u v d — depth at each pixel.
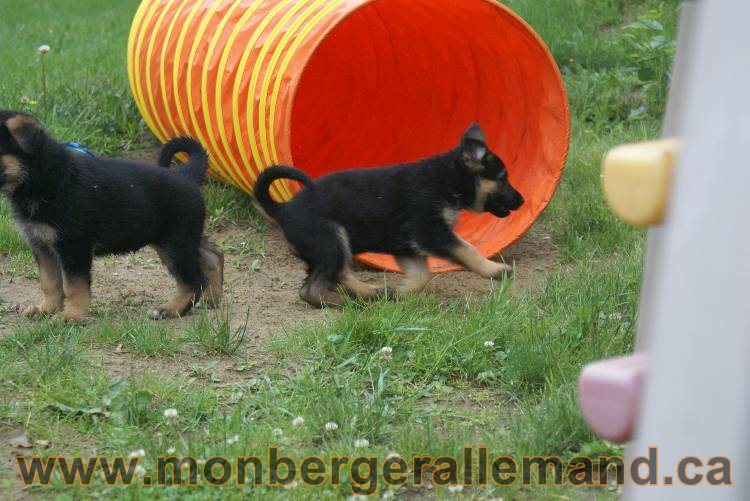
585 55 10.71
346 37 8.38
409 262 6.20
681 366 2.04
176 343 4.95
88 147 8.32
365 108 8.28
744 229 1.95
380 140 8.15
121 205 5.31
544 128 6.81
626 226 6.97
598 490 3.68
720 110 1.96
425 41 7.73
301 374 4.60
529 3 12.06
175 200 5.51
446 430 4.16
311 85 8.40
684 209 2.02
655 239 2.36
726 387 1.98
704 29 1.98
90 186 5.22
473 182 6.07
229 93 6.75
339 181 5.97
